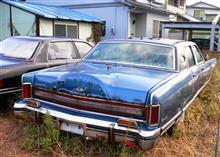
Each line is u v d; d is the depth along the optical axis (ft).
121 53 15.40
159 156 12.45
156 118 10.59
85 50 21.90
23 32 43.06
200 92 20.59
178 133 14.26
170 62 14.44
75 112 11.59
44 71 13.23
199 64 19.10
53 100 12.16
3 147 12.37
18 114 12.94
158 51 15.05
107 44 16.26
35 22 41.83
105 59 15.34
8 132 13.75
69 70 13.05
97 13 58.39
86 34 51.72
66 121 11.65
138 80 11.69
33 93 12.77
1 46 19.26
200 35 73.05
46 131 12.33
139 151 11.85
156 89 10.93
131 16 60.44
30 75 12.89
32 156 11.79
